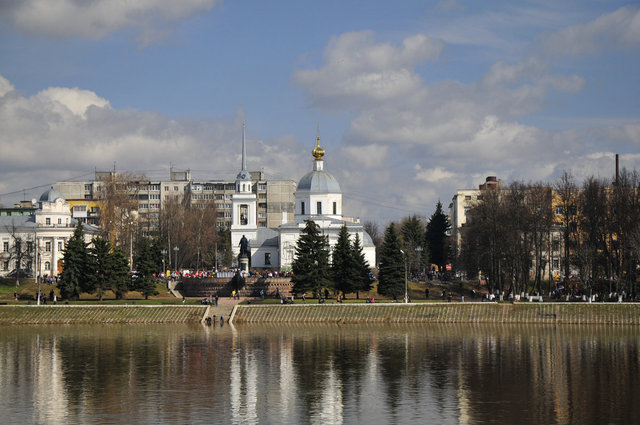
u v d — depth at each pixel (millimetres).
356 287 190000
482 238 195125
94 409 87062
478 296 196625
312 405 88750
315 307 173125
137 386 99500
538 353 123750
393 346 132750
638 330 152750
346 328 160875
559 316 164125
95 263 189375
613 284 181500
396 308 171250
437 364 114625
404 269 192625
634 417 82500
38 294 184750
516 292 183500
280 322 171000
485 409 86375
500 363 114938
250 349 130000
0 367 113938
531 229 183625
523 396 92750
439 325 164750
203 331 156750
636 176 189500
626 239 175125
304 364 115312
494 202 191875
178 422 81250
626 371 107750
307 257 186125
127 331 157750
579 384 99312
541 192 190750
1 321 171500
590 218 181625
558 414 83938
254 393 95125
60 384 101125
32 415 84500
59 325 170125
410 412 85312
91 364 116062
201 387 98812
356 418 82875
